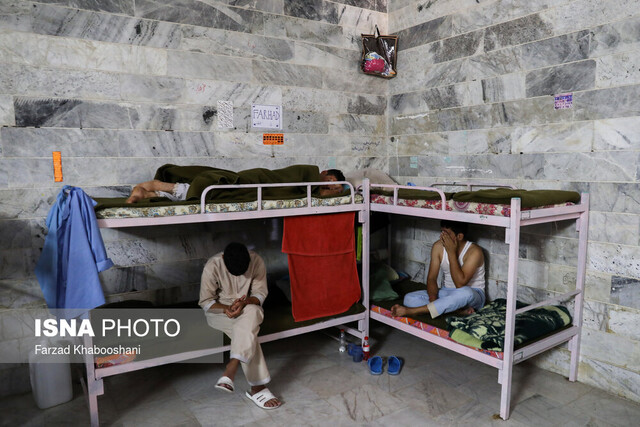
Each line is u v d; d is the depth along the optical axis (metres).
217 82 3.37
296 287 3.00
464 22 3.53
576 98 2.91
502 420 2.54
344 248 3.20
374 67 3.95
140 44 3.07
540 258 3.20
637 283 2.72
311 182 3.09
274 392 2.85
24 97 2.74
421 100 3.92
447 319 2.84
